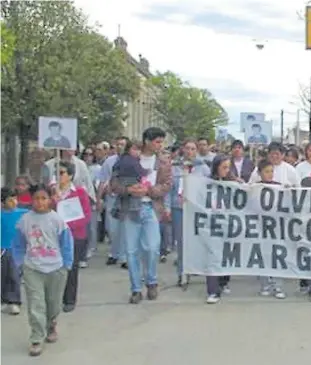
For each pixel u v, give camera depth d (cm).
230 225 853
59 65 2725
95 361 597
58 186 754
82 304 813
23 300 816
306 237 853
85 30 3014
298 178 897
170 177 822
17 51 2633
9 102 2688
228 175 864
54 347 641
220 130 2758
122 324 722
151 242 822
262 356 607
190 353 618
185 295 862
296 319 738
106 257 1182
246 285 923
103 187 1149
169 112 7650
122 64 3959
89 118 3159
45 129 968
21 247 638
